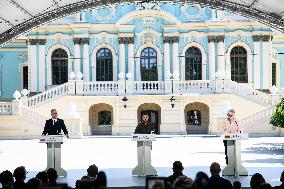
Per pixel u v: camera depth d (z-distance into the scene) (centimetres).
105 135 3631
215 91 3609
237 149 1371
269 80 4044
